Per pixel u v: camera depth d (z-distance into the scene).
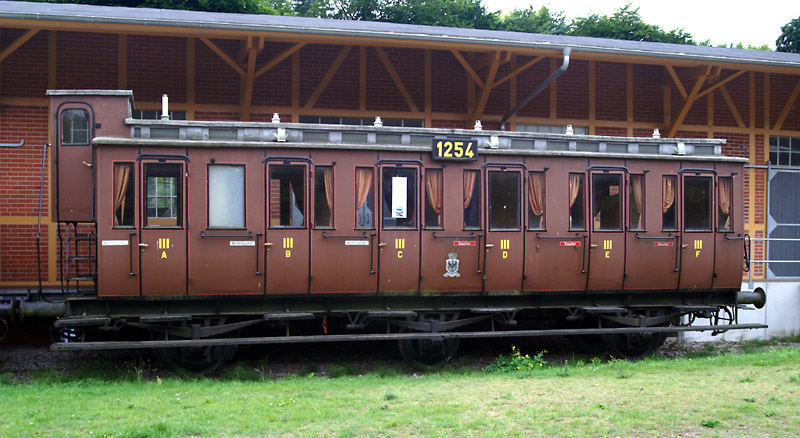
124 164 9.66
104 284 9.54
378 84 14.12
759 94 16.45
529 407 7.32
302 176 10.23
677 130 15.81
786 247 16.47
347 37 11.84
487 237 10.87
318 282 10.23
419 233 10.61
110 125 9.95
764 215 16.33
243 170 10.04
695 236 11.91
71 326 9.47
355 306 10.61
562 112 15.12
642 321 11.73
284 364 11.17
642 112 15.62
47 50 12.49
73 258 9.93
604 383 8.73
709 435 6.27
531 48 12.70
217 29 11.22
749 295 12.61
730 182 12.17
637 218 11.64
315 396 8.14
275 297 10.20
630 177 11.66
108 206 9.57
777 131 16.56
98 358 11.33
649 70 15.68
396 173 10.59
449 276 10.71
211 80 13.24
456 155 10.73
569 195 11.30
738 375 9.20
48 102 12.48
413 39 12.08
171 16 11.96
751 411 7.04
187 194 9.81
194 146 9.86
